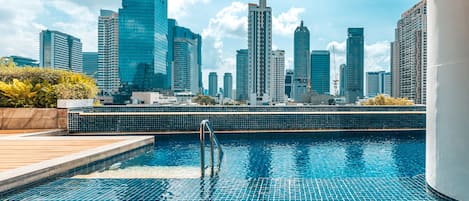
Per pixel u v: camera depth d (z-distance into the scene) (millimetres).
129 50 74812
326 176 4543
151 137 6789
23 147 5273
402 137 8703
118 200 3154
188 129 9258
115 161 5289
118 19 74375
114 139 6227
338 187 3488
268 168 5012
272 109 10633
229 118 9398
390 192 3271
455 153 2846
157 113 9109
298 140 8141
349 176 4547
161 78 81688
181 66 114500
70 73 10461
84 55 104125
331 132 9570
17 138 6258
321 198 3121
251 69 94688
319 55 135125
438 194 3090
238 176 4512
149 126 9047
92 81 11031
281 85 103000
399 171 4812
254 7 94250
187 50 116688
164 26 83312
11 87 8609
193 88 134500
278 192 3320
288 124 9555
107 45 75000
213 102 57750
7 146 5371
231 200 3100
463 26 2754
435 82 3143
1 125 8328
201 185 3617
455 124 2846
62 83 9484
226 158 5809
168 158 5777
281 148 6914
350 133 9461
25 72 9836
